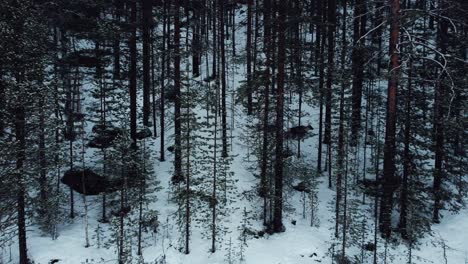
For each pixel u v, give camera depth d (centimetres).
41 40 1850
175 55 2348
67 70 2648
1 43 1600
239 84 3700
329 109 2680
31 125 1745
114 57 3553
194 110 3250
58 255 1861
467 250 2061
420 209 2209
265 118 2255
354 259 1941
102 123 2484
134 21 2534
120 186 2075
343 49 2556
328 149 2722
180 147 1978
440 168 2370
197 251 1948
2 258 1847
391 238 2067
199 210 2194
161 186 2366
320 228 2172
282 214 2258
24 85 1633
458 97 2253
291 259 1938
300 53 2806
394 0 1827
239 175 2497
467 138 2503
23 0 1691
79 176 2330
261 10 2478
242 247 1983
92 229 2086
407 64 2078
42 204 1997
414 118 2216
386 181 2041
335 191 2509
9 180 1653
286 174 2433
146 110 3005
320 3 3450
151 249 1955
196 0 3350
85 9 2734
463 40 2247
